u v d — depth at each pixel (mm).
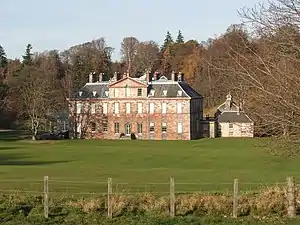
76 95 112500
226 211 23578
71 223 21953
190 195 25375
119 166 56000
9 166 53562
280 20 18500
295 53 18500
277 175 44188
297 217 22625
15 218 22625
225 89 30672
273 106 19109
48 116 106750
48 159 64312
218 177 42281
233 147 80438
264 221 22062
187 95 105312
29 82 108000
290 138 19812
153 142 95625
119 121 109438
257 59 18984
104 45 158500
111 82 109625
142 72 155500
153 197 24766
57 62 148375
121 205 23625
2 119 122625
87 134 111062
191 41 149000
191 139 104188
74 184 35062
